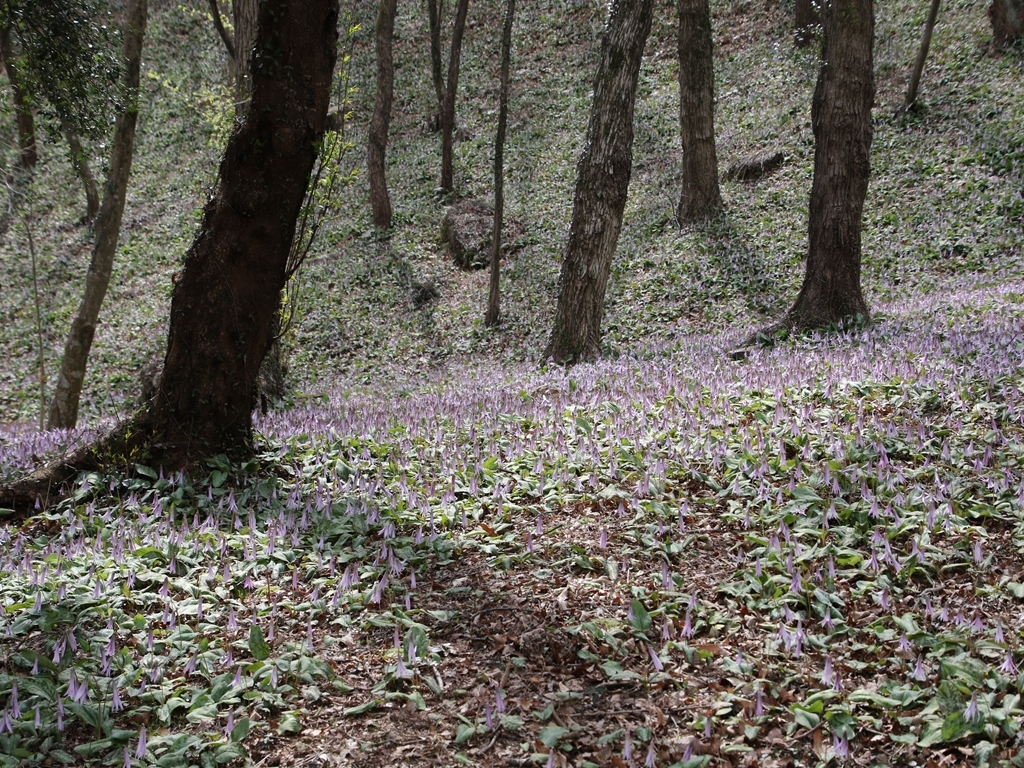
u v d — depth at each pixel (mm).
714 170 21344
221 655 4629
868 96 12375
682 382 9227
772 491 6043
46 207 30141
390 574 5480
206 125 32906
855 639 4445
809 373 8570
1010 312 11375
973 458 6129
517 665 4445
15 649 4742
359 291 22797
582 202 13914
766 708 3928
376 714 4176
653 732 3797
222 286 7098
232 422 7430
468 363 17766
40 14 10523
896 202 19953
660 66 31094
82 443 7836
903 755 3607
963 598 4715
